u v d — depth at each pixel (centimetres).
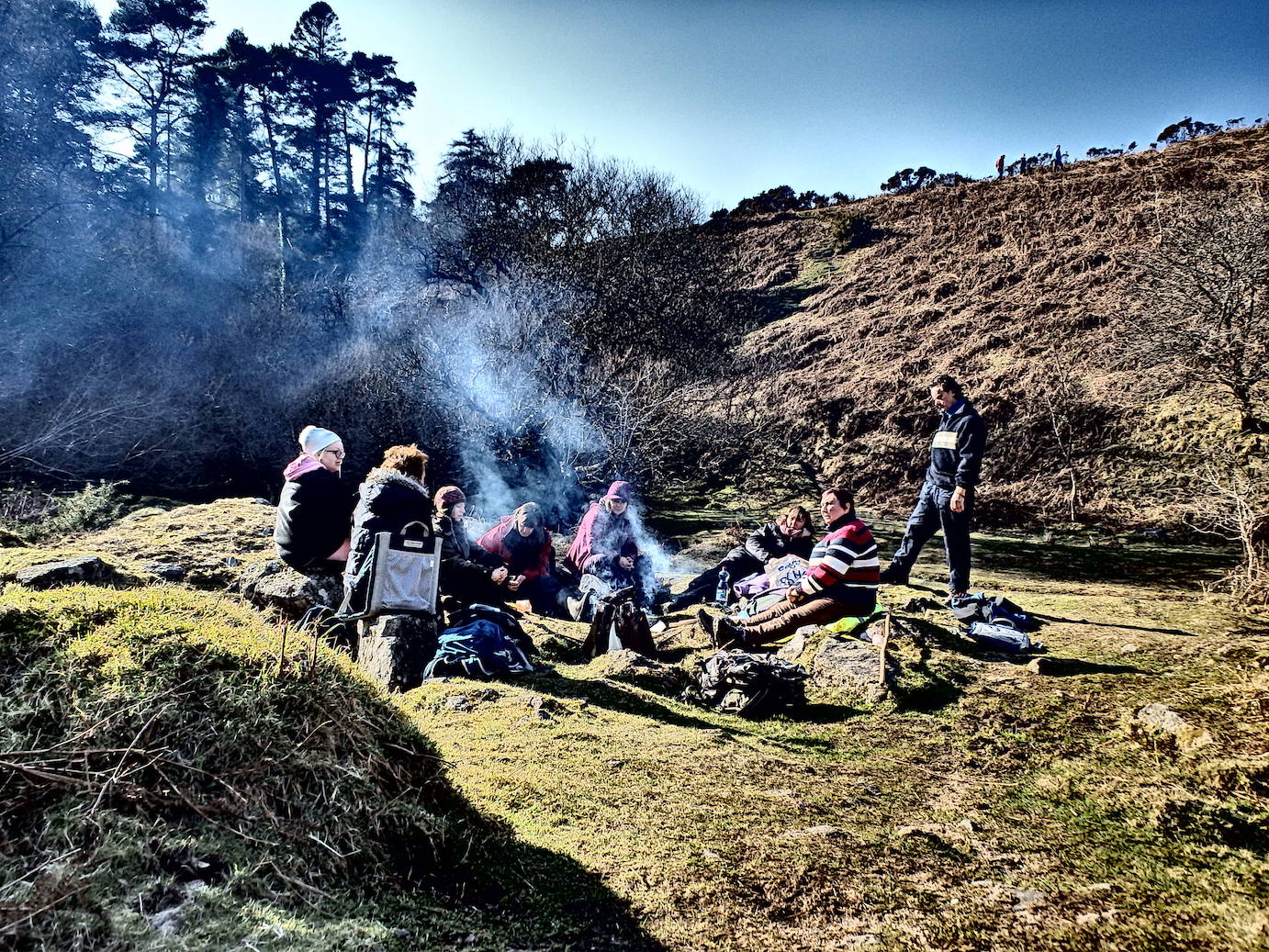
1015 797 315
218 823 202
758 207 5347
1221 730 360
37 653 226
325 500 483
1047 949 209
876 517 1609
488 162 2584
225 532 655
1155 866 257
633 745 356
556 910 218
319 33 5172
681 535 1335
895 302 3119
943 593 730
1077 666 487
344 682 253
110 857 177
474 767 317
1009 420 1944
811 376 2462
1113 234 2998
